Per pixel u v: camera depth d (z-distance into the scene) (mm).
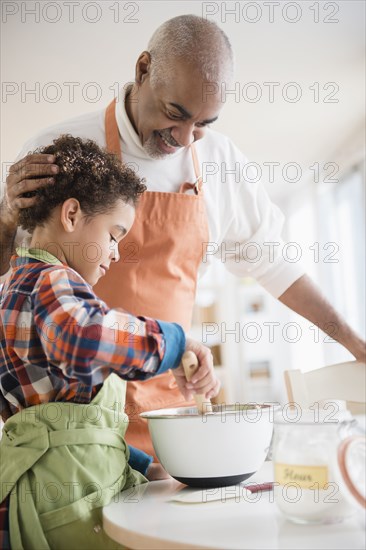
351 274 5016
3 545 908
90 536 917
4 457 960
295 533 741
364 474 749
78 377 849
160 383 1376
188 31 1348
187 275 1534
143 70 1442
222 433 961
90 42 3014
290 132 4383
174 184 1546
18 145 4344
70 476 926
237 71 3381
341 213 5148
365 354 1528
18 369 954
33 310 910
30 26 2863
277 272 1718
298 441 793
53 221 1051
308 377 1426
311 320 1688
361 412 1420
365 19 2885
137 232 1444
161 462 1016
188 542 718
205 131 1513
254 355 7008
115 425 1011
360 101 3857
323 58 3260
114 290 1432
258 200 1722
